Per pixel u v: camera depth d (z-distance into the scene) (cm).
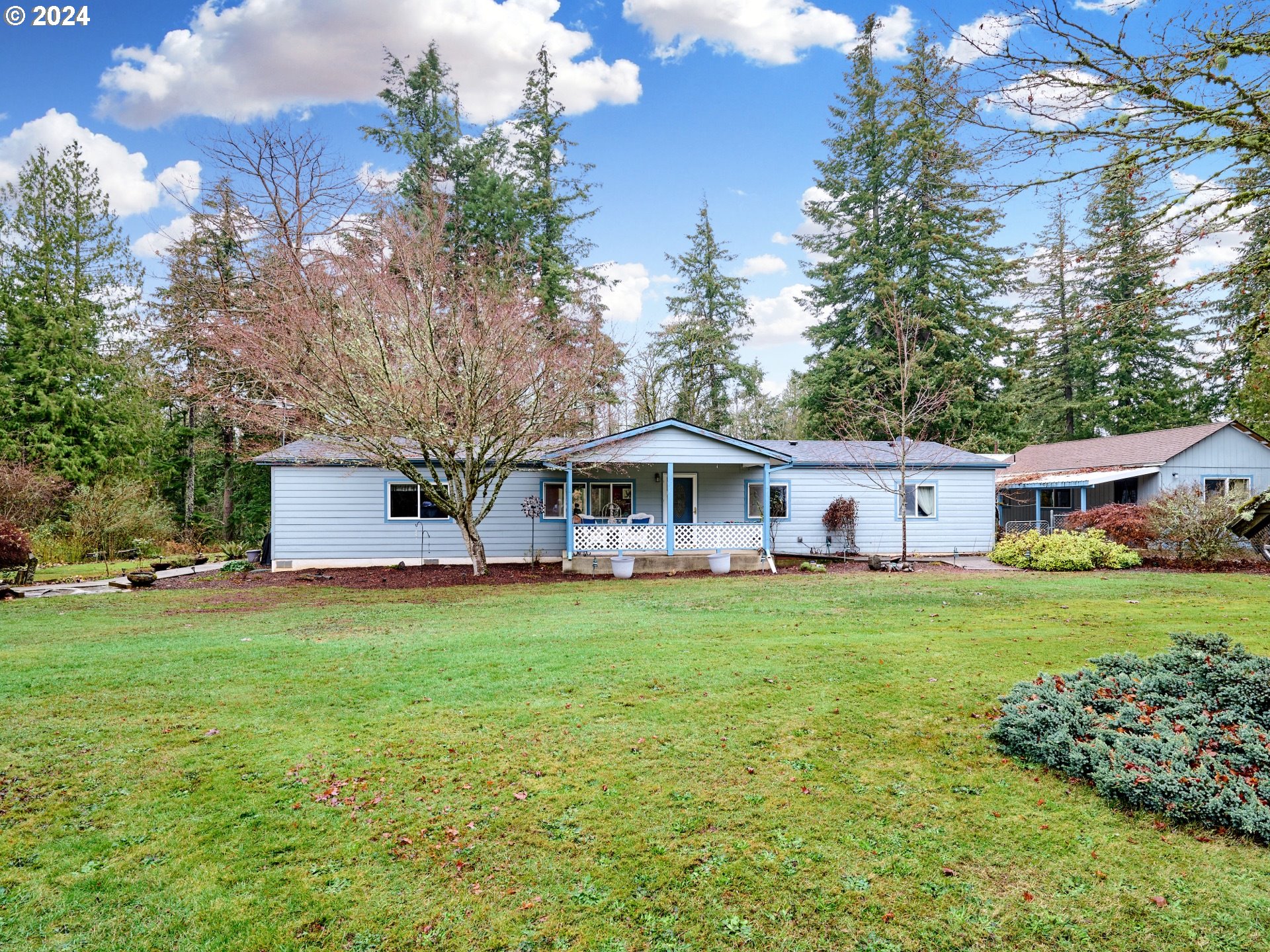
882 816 383
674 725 519
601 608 1073
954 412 2745
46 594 1274
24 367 2588
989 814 383
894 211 2883
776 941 285
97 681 638
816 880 325
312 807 396
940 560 1889
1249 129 412
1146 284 488
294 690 613
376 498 1762
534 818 382
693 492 2005
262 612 1050
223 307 1881
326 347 1362
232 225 1902
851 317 3030
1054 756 434
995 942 282
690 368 3306
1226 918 293
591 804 398
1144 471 2067
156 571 1742
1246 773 388
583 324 1700
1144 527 1684
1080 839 356
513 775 436
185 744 486
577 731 509
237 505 3036
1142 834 360
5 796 409
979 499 2069
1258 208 442
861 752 467
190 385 1911
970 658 706
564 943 285
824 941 284
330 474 1739
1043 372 2866
